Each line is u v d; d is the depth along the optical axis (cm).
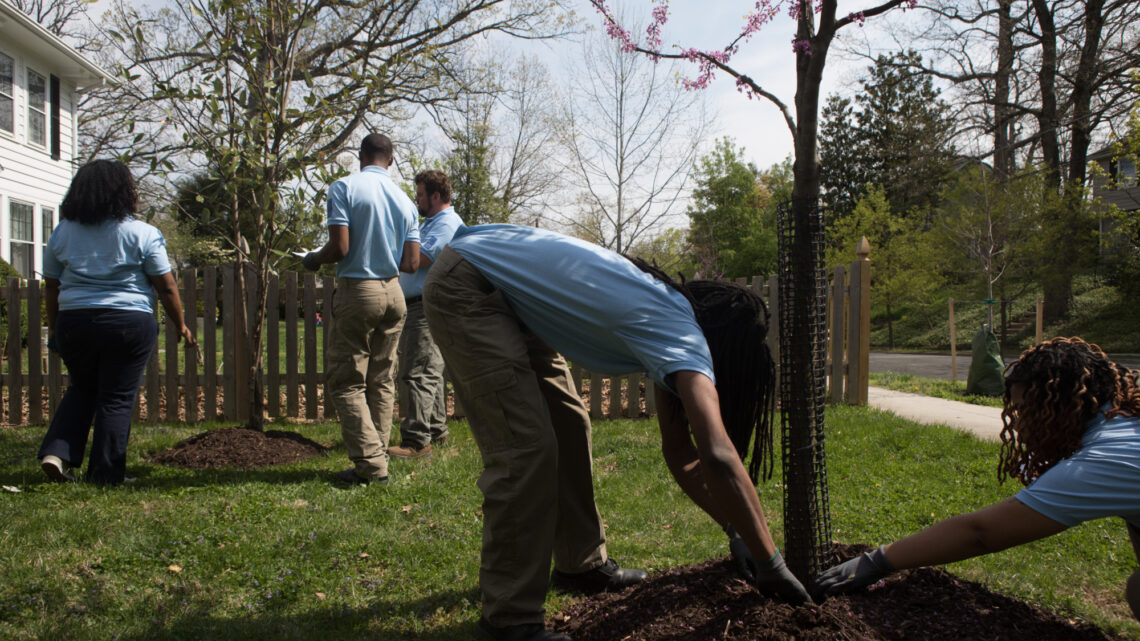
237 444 485
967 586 248
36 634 237
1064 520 191
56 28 1950
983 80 2216
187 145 544
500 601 230
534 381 236
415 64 682
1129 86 1877
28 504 364
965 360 1895
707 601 235
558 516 275
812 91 230
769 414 228
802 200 235
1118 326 2153
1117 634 247
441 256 248
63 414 411
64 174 1647
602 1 310
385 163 461
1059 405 203
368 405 454
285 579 290
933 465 481
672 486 435
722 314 221
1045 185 2228
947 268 2730
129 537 321
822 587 233
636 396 686
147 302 420
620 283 216
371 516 370
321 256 420
